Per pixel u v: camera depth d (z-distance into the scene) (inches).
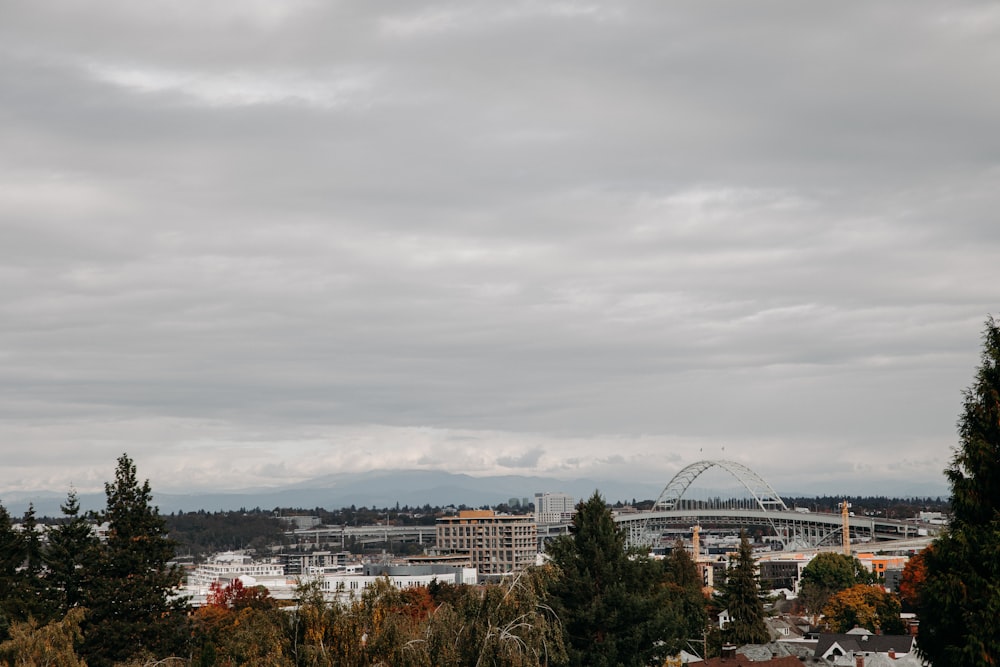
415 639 2481.5
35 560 4601.4
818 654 5944.9
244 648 2667.3
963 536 2209.6
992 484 2255.2
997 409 2253.9
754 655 5290.4
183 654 3917.3
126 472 4264.3
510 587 2829.7
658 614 3777.1
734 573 6072.8
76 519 4461.1
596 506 4131.4
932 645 2301.9
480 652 2551.7
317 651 2354.8
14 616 3774.6
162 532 4271.7
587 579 3860.7
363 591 2566.4
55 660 2970.0
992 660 2114.9
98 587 4030.5
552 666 3036.4
